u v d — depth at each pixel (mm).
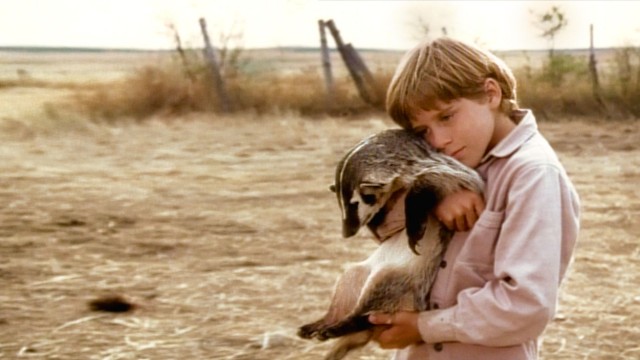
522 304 3164
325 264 8523
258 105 22453
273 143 16984
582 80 22469
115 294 7500
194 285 7785
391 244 3451
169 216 10398
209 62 22531
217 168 13992
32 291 7547
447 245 3389
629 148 16594
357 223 3350
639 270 8320
